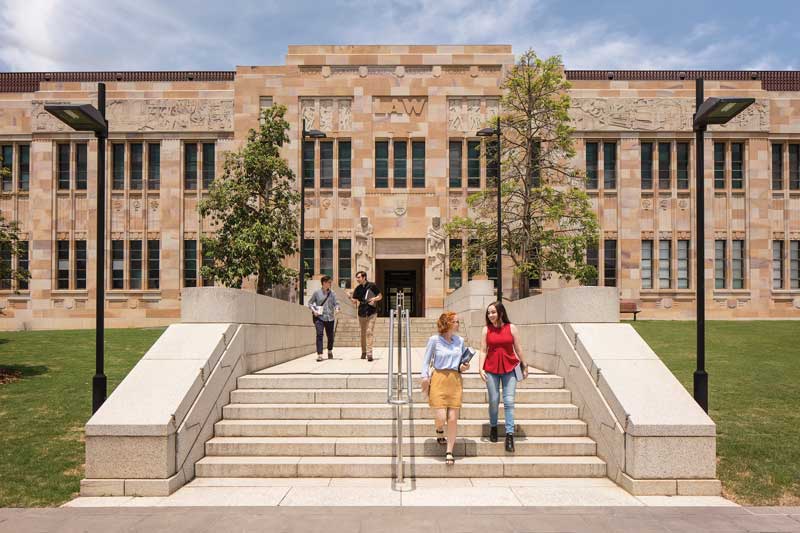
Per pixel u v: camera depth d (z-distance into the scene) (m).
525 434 8.92
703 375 9.28
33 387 13.69
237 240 25.47
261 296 11.95
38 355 18.84
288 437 8.91
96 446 7.49
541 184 27.42
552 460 8.31
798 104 34.28
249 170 26.56
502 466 8.16
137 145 34.22
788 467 8.27
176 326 9.73
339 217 32.66
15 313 33.62
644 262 33.84
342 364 13.34
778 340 21.31
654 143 33.72
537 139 27.61
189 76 37.34
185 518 6.55
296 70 33.00
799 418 10.74
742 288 33.69
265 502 7.13
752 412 11.16
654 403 7.81
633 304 31.38
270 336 12.69
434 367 8.43
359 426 8.94
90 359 18.03
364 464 8.16
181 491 7.57
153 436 7.47
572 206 28.95
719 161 34.12
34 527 6.29
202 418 8.52
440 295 31.73
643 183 33.97
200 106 33.75
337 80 32.91
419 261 34.31
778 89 37.22
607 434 8.16
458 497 7.30
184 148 34.12
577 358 9.39
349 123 32.91
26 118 34.03
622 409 7.74
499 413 9.45
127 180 33.75
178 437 7.74
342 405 9.59
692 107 33.66
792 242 34.41
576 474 8.15
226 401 9.61
